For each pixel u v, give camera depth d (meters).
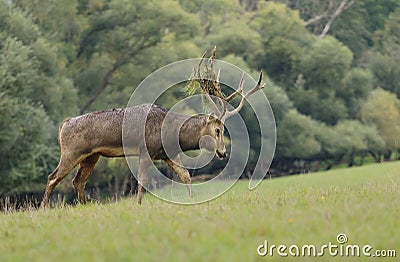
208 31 181.62
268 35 182.12
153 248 23.34
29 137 95.44
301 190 39.31
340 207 28.55
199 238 24.06
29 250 24.88
